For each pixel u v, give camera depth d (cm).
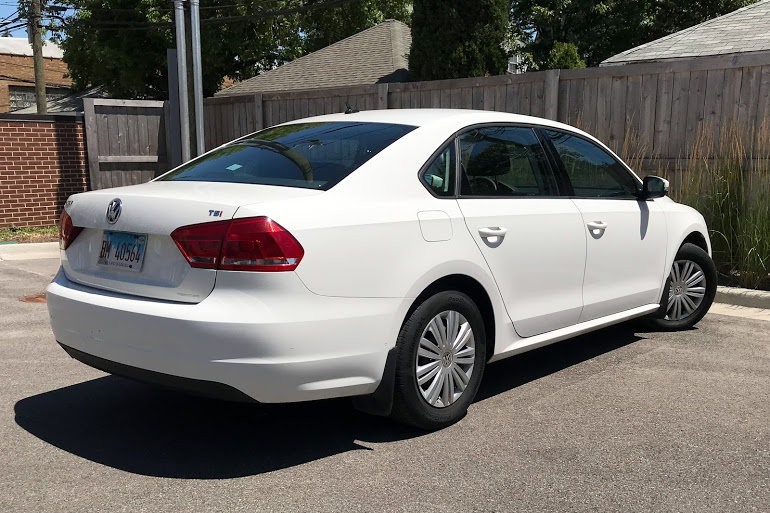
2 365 502
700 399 432
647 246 526
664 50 1186
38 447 364
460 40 1412
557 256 443
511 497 309
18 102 3856
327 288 326
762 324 622
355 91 1070
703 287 598
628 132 827
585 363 511
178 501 306
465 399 395
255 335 308
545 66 2600
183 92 1035
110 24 2514
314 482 324
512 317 419
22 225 1234
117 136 1309
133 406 425
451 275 382
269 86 1797
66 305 362
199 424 397
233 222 315
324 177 363
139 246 345
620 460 347
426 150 393
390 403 359
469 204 398
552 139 475
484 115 443
